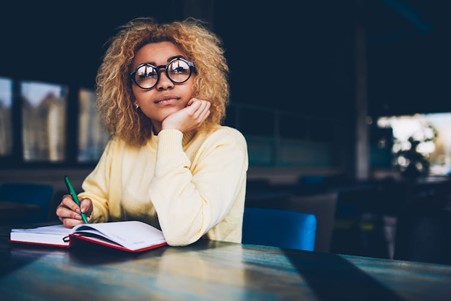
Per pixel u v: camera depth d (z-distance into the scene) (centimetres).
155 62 135
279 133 1081
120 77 147
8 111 526
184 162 118
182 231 109
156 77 133
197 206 111
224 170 123
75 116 589
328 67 1154
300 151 1143
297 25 1100
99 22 615
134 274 85
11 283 79
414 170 794
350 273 86
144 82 134
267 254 104
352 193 615
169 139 120
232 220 131
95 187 157
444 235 170
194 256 101
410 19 1111
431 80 1374
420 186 597
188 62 134
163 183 113
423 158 1129
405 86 1423
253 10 974
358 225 605
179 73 133
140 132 150
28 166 536
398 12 1058
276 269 89
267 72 1055
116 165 155
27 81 542
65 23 578
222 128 139
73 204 130
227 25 949
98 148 616
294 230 139
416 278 83
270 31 1058
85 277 83
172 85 133
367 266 92
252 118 1004
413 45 1295
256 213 149
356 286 77
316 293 73
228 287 77
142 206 140
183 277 83
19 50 531
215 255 102
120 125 149
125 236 108
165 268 90
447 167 2109
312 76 1187
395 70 1409
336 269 90
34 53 546
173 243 110
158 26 144
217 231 129
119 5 607
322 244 256
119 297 71
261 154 1019
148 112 137
